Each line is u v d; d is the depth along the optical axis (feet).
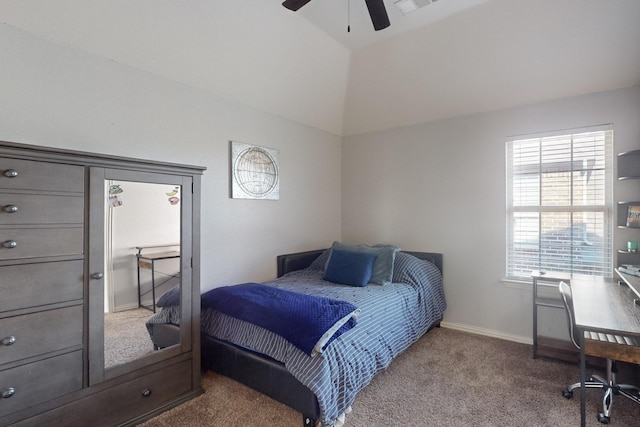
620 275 7.72
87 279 5.55
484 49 9.13
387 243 13.08
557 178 9.91
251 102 10.28
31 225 4.95
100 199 5.72
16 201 4.82
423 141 12.24
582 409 5.73
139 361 6.20
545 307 10.08
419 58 10.03
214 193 9.41
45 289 5.09
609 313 5.95
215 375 8.04
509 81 9.75
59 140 6.50
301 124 12.38
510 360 8.99
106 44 6.98
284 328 6.56
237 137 10.02
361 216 13.79
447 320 11.69
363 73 11.22
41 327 5.05
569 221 9.75
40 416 5.03
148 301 6.43
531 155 10.30
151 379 6.39
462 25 8.71
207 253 9.23
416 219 12.41
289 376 6.29
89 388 5.56
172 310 6.80
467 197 11.32
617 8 7.38
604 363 8.40
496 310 10.80
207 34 7.90
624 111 8.87
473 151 11.19
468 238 11.30
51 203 5.15
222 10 7.61
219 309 7.91
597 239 9.35
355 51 10.45
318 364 5.97
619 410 6.68
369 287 9.53
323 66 10.57
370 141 13.55
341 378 6.20
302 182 12.44
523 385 7.68
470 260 11.27
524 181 10.44
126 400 6.03
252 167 10.45
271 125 11.15
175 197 6.87
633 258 8.46
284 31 8.81
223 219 9.65
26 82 6.10
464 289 11.37
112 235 5.93
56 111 6.47
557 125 9.78
